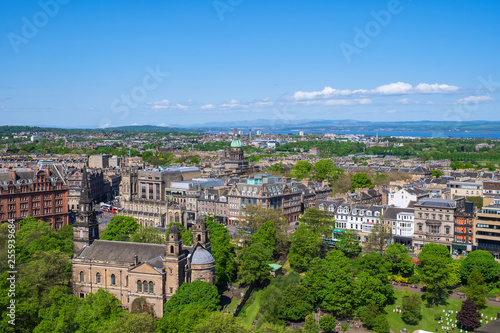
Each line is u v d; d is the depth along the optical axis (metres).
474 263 199.38
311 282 180.62
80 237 185.50
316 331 154.38
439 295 190.00
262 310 172.38
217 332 131.50
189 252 179.12
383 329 162.75
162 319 144.38
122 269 172.38
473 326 164.50
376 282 176.50
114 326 136.00
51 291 159.12
